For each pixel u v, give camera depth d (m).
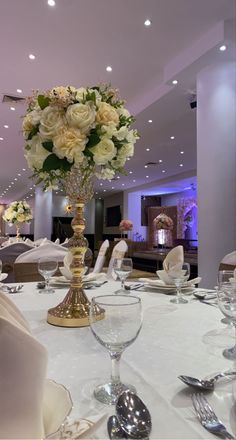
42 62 4.29
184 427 0.45
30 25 3.51
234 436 0.42
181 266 1.35
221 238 3.67
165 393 0.55
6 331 0.36
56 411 0.42
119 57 4.17
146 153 8.74
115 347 0.58
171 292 1.47
